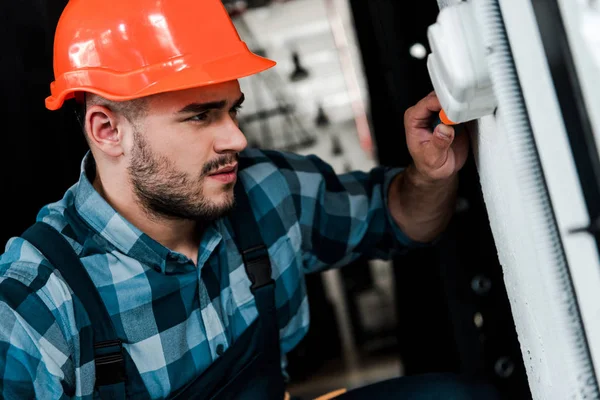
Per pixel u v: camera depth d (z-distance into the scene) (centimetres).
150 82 98
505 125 59
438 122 98
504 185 72
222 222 115
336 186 128
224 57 101
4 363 92
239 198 118
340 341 280
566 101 51
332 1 347
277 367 119
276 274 120
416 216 118
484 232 135
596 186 50
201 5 103
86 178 106
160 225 107
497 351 141
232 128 101
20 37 156
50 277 98
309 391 255
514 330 131
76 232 104
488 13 59
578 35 49
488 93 65
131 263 105
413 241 124
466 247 143
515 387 134
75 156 167
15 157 154
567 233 54
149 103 98
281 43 360
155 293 106
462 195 138
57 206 108
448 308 145
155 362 106
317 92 376
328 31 357
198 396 109
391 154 170
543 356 72
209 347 111
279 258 121
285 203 122
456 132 99
